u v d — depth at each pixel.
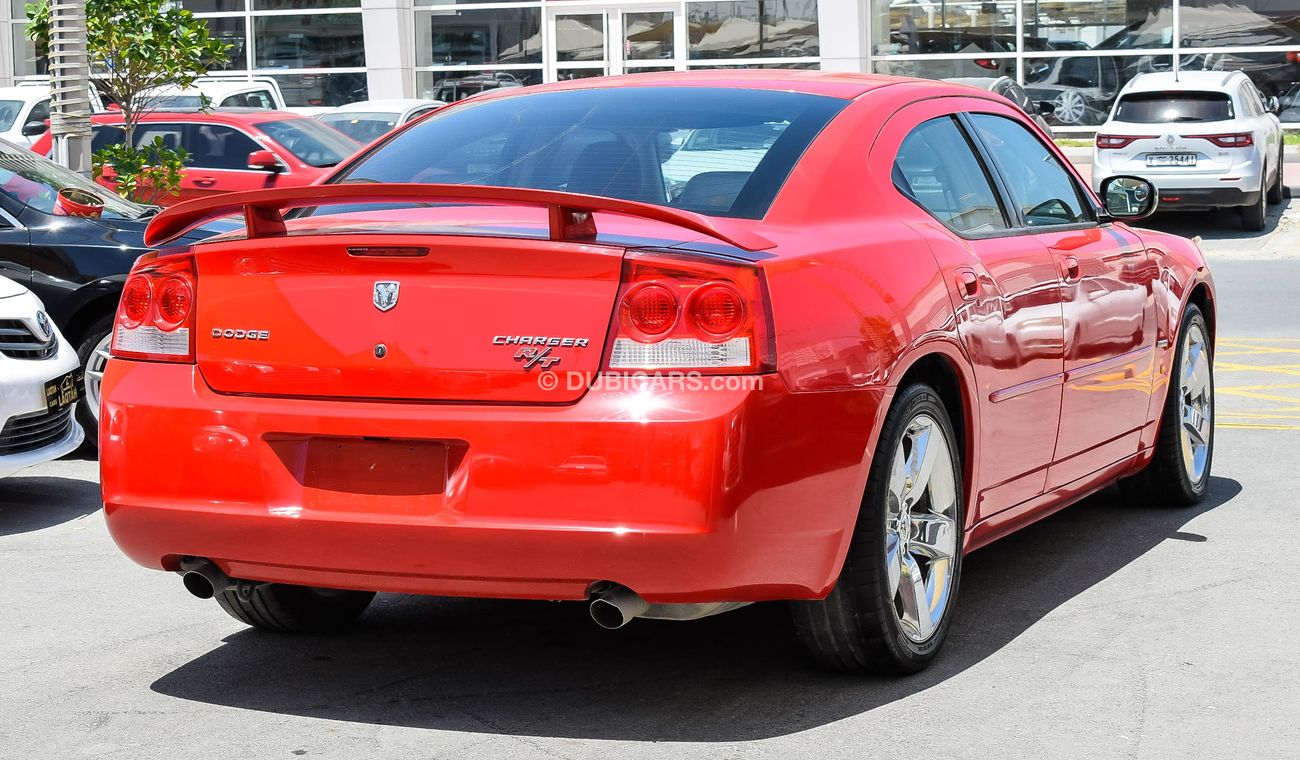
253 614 4.58
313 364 3.75
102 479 3.98
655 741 3.75
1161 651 4.42
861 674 4.20
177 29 13.62
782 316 3.62
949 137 4.81
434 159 4.56
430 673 4.31
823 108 4.46
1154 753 3.63
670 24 28.39
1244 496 6.47
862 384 3.82
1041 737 3.75
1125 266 5.51
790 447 3.62
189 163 14.54
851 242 4.02
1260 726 3.81
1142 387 5.67
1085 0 26.73
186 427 3.83
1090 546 5.68
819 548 3.77
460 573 3.63
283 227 3.88
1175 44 26.34
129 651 4.53
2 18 31.00
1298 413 8.45
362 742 3.76
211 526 3.81
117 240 7.69
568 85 4.90
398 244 3.65
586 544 3.51
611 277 3.56
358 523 3.66
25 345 6.43
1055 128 27.16
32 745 3.76
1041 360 4.80
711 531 3.48
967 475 4.47
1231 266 16.02
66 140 12.46
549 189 4.24
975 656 4.40
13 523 6.29
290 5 29.59
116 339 4.05
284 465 3.77
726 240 3.64
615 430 3.50
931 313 4.14
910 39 27.77
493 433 3.57
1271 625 4.66
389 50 29.16
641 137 4.39
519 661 4.41
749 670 4.29
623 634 4.66
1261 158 18.50
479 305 3.62
